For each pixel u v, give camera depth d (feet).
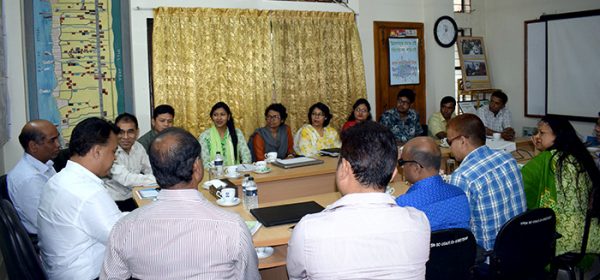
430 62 19.63
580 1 18.86
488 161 7.16
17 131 13.41
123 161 10.95
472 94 21.45
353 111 15.81
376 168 4.08
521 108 21.54
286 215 7.48
